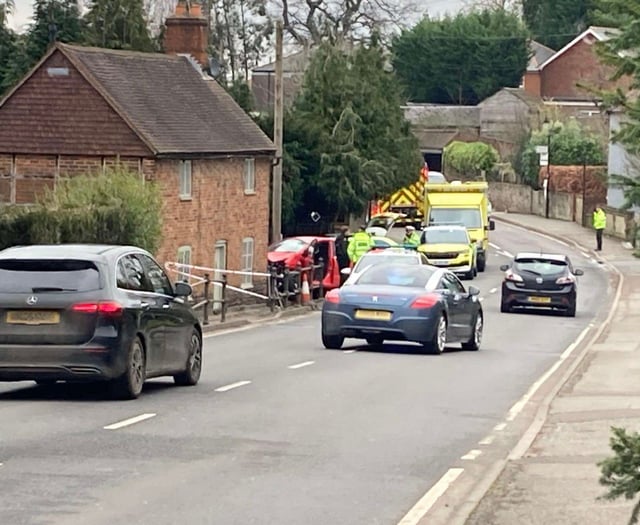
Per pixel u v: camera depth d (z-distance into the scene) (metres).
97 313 16.02
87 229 27.45
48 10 55.97
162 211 33.81
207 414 15.45
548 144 90.31
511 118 104.38
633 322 35.62
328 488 11.11
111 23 54.91
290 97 84.00
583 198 80.81
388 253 32.81
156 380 19.33
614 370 22.52
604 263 61.41
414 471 12.11
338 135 59.06
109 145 38.16
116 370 16.14
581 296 47.56
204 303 31.95
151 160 37.88
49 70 38.66
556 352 27.44
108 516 9.73
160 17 76.19
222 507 10.18
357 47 67.12
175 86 42.38
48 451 12.48
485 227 59.09
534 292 39.28
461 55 111.81
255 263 44.19
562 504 10.46
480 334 27.62
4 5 57.53
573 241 71.88
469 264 53.47
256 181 44.12
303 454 12.83
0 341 15.96
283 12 80.50
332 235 52.28
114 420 14.69
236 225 42.81
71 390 17.66
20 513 9.73
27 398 16.69
